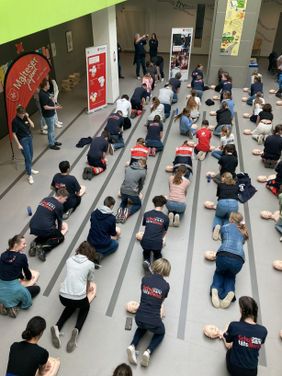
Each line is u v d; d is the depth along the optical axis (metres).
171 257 5.78
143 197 7.27
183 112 9.56
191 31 13.50
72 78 13.78
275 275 5.50
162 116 10.11
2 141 9.59
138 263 5.66
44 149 9.15
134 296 5.09
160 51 18.98
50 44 12.05
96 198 7.20
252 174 8.14
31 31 4.76
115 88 12.10
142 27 18.34
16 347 3.50
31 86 7.82
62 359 4.23
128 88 13.66
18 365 3.38
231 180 6.42
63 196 5.66
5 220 6.55
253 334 3.72
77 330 4.33
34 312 4.81
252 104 12.01
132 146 9.29
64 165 6.33
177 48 13.80
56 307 4.90
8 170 8.22
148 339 4.48
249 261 5.75
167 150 9.13
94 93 11.14
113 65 11.59
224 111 9.76
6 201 7.10
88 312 4.81
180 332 4.60
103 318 4.76
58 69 12.96
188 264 5.65
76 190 6.59
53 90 9.96
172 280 5.35
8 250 4.57
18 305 4.78
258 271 5.56
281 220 6.34
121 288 5.21
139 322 4.11
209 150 9.01
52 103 8.64
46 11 5.14
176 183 6.39
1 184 7.67
